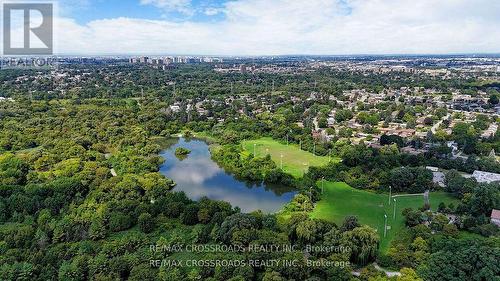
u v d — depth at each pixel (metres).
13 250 126.25
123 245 131.00
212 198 196.88
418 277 110.56
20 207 156.75
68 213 155.88
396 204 180.00
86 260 119.62
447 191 190.88
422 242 130.38
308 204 175.12
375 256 128.00
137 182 189.75
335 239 130.00
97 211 154.50
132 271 116.56
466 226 148.88
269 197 199.12
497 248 113.38
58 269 118.31
